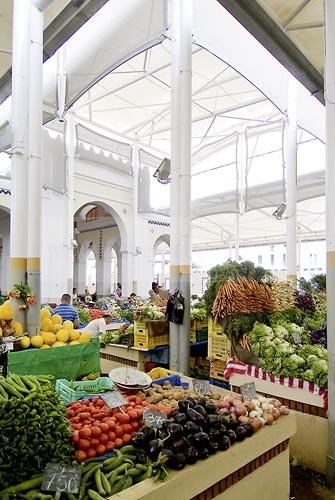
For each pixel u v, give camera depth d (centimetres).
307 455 350
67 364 402
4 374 301
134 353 554
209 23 672
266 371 382
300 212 1661
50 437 192
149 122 1373
